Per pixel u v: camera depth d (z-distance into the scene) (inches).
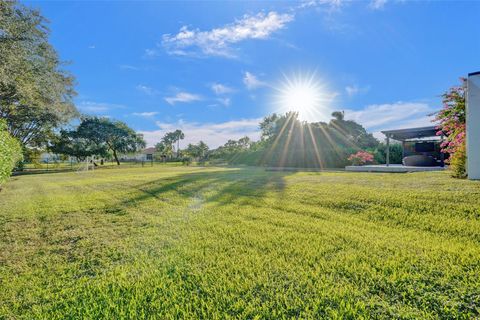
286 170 658.8
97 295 84.2
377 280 81.9
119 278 94.7
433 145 636.1
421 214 147.1
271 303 73.3
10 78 508.7
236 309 72.1
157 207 213.6
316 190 235.9
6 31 485.7
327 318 65.7
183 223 161.5
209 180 369.4
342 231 131.2
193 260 105.7
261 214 173.6
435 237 117.0
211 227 150.0
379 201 176.7
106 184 403.9
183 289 84.4
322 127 948.6
